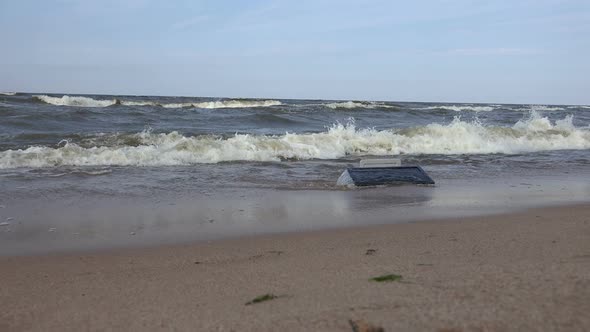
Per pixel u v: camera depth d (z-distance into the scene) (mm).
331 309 2602
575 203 6855
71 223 5609
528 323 2234
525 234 4676
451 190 7867
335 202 6879
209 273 3676
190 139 12250
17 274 3818
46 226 5473
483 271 3156
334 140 13133
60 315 2844
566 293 2582
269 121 20672
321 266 3707
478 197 7285
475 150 13461
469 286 2820
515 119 26109
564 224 5242
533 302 2477
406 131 14727
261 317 2570
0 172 8922
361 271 3447
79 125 16875
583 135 16188
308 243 4707
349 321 2400
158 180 8484
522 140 15047
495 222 5504
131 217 5910
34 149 10391
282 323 2449
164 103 29750
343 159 11648
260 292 3072
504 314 2344
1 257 4340
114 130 15695
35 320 2777
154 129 16297
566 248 3928
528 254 3727
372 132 14156
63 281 3600
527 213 6102
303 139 13008
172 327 2537
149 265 4027
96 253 4473
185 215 6031
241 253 4367
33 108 20703
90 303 3041
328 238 4910
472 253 3893
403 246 4375
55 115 17859
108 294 3223
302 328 2361
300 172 9586
